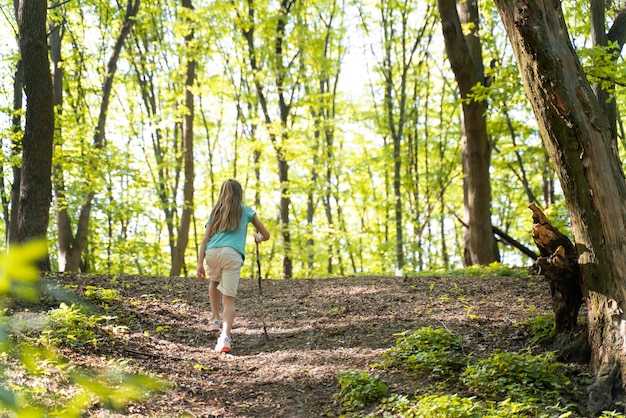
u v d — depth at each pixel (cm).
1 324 135
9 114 1633
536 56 505
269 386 558
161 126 1753
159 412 462
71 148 1619
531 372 500
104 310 727
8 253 85
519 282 921
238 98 1945
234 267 676
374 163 2359
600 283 507
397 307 819
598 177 502
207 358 628
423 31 2150
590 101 506
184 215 1744
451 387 522
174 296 875
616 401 468
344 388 521
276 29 1762
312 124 2161
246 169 2533
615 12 1214
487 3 1594
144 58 2088
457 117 2609
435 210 2689
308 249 2008
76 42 1909
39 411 117
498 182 2508
